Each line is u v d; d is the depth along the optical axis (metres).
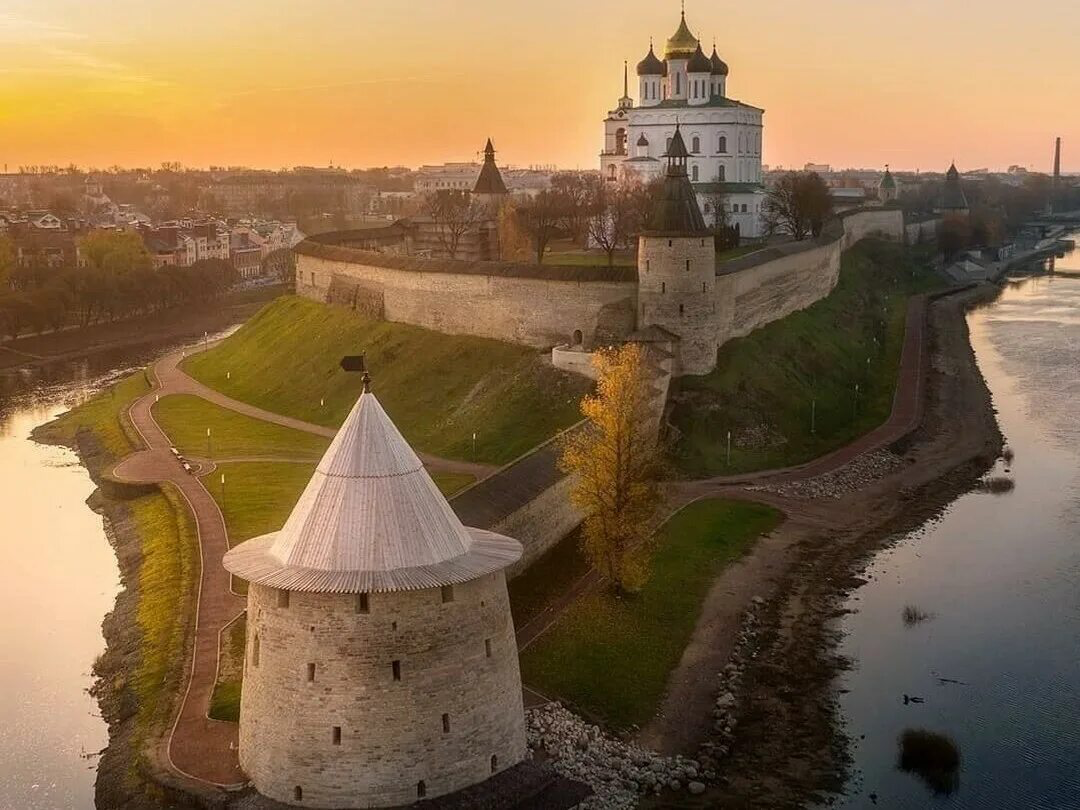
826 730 72.88
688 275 130.75
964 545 106.12
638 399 101.69
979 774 67.88
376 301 170.75
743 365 140.12
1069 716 74.75
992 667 81.50
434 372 148.62
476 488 89.06
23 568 104.50
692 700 75.88
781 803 64.62
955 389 167.12
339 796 54.41
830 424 140.25
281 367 172.12
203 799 57.66
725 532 105.94
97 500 124.38
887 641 85.75
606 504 86.94
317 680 54.34
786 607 92.00
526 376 138.00
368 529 56.12
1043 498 120.06
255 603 56.72
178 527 106.19
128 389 178.38
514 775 57.50
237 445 138.12
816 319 179.38
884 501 118.81
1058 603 92.69
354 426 58.31
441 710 55.22
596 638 81.00
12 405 178.50
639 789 64.94
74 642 88.06
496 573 57.66
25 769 69.00
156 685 75.94
